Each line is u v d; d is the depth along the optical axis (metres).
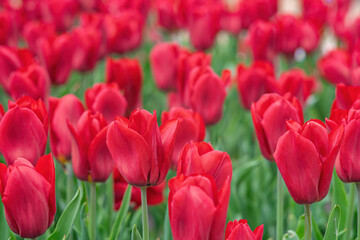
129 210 1.54
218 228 1.10
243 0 2.46
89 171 1.28
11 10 2.44
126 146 1.17
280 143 1.17
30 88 1.45
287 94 1.32
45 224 1.18
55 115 1.34
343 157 1.21
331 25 2.60
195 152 1.12
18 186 1.16
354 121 1.20
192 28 2.11
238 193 1.64
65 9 2.33
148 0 2.59
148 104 2.30
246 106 1.57
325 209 1.74
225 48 3.03
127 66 1.56
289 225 1.50
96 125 1.26
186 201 1.09
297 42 2.03
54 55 1.64
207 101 1.46
